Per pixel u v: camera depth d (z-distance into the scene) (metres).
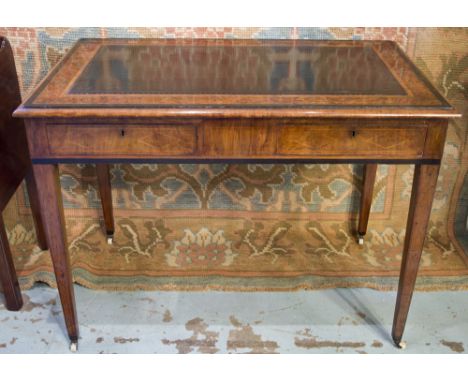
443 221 2.38
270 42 2.02
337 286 2.12
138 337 1.89
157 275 2.15
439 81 2.16
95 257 2.24
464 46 2.09
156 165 2.28
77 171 2.29
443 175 2.33
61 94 1.54
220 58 1.85
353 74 1.71
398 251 2.30
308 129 1.51
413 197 1.62
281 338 1.89
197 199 2.35
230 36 2.09
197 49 1.94
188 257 2.24
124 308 2.01
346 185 2.32
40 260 2.20
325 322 1.96
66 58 1.82
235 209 2.37
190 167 2.28
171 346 1.86
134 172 2.29
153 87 1.60
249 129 1.51
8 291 1.95
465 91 2.16
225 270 2.18
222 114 1.45
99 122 1.49
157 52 1.91
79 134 1.50
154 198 2.35
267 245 2.30
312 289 2.11
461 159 2.29
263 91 1.58
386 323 1.97
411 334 1.92
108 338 1.88
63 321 1.96
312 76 1.70
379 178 2.31
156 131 1.50
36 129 1.49
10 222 2.36
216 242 2.31
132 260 2.22
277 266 2.21
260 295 2.07
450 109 1.46
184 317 1.97
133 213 2.37
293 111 1.45
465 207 2.36
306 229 2.37
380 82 1.65
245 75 1.70
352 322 1.97
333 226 2.38
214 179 2.30
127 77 1.67
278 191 2.33
